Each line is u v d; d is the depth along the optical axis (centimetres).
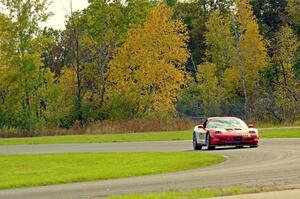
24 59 12938
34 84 13050
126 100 13538
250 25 15100
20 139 9244
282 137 7425
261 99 13238
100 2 13962
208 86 14888
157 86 13438
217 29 16338
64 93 13788
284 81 14575
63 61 17325
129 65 13475
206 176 3459
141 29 13362
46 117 13438
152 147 6494
